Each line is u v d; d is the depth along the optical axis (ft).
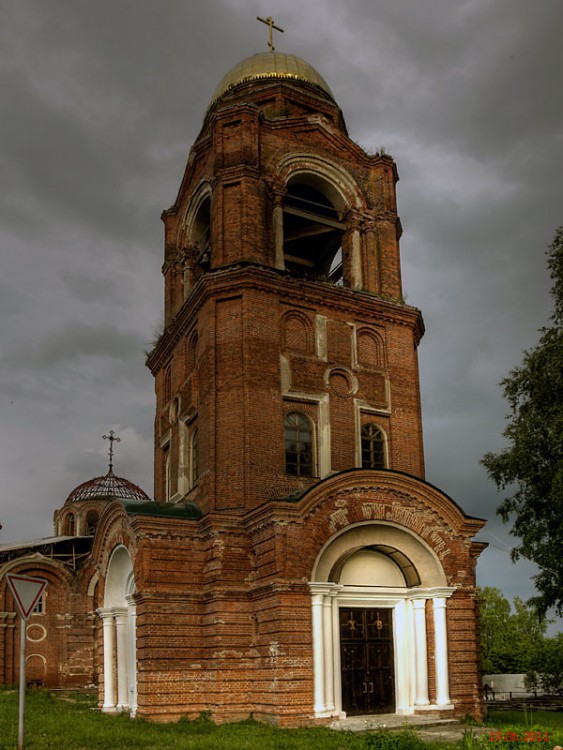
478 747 53.47
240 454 85.05
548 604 95.71
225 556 79.66
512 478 98.12
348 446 91.35
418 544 81.30
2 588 158.10
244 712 76.07
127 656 91.66
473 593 81.97
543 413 95.96
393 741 56.08
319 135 103.91
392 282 101.86
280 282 91.61
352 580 81.35
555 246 101.40
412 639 81.15
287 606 73.87
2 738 62.18
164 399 107.55
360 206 103.71
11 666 155.74
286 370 89.97
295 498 76.69
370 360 96.53
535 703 115.65
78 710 93.04
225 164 97.86
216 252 95.09
